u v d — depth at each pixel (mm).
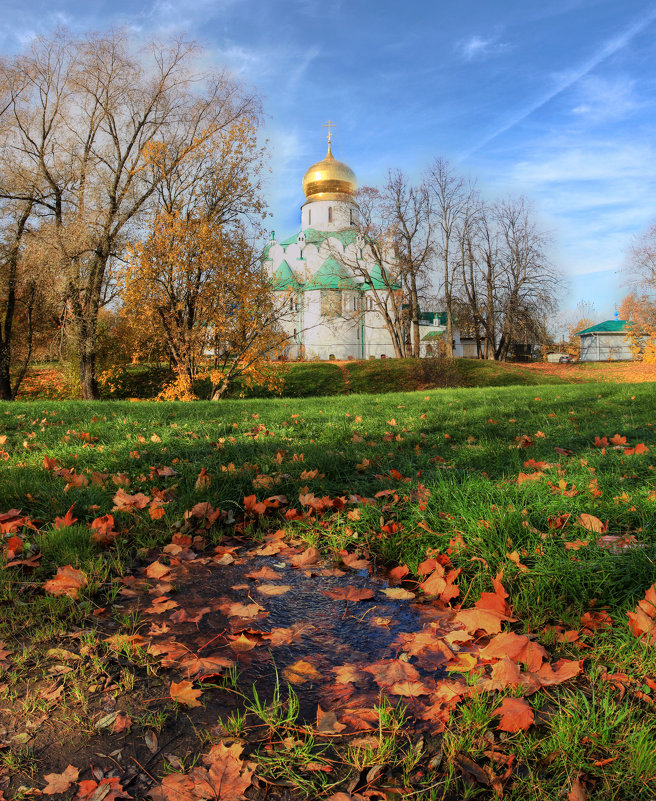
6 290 22625
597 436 5371
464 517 2947
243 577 2760
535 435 5691
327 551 3061
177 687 1744
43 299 22656
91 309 21078
